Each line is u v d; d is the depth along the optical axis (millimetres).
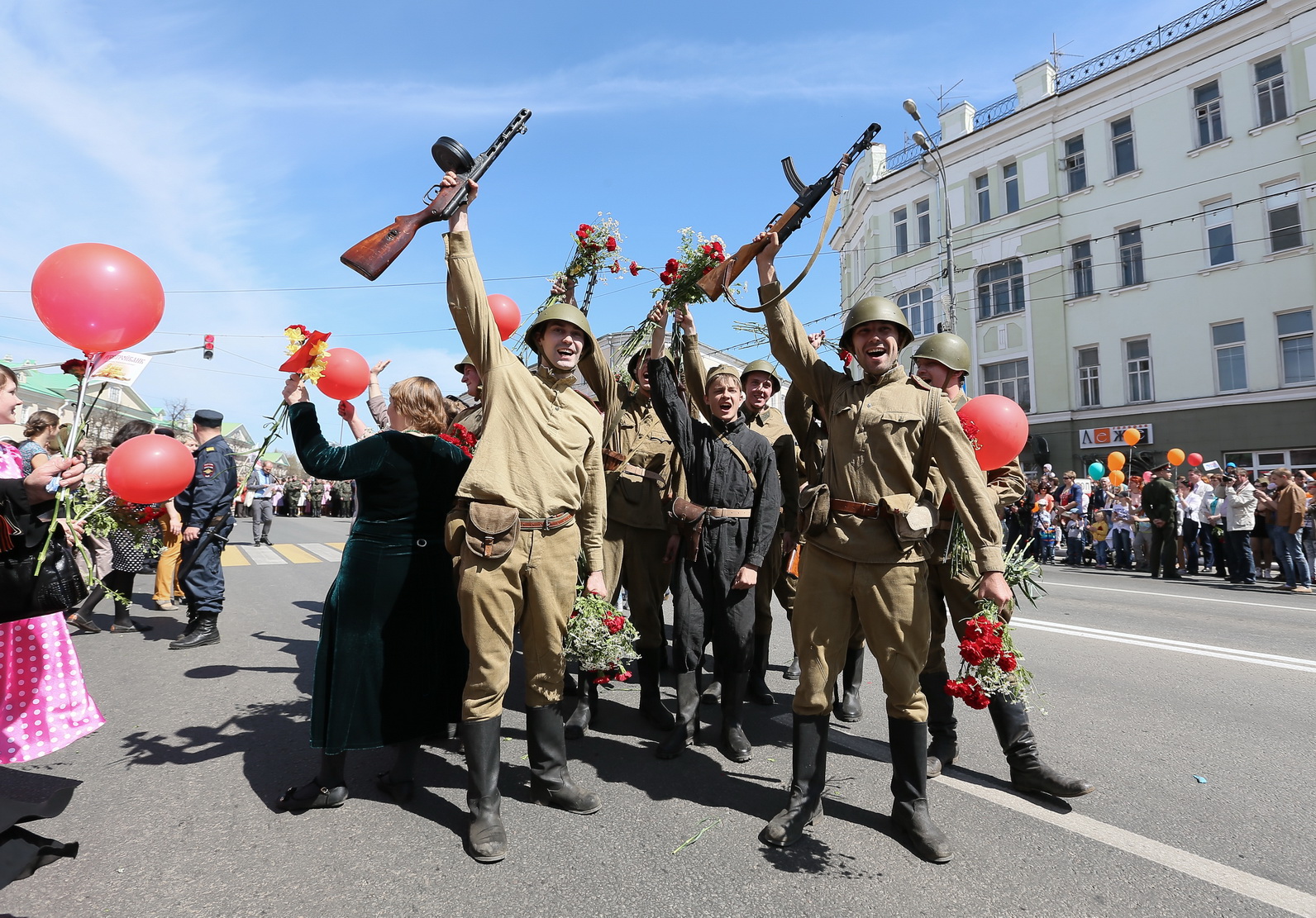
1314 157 15852
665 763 3223
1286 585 9711
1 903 2055
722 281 3170
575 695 4309
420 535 2861
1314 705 4055
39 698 2689
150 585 8961
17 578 2375
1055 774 2812
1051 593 8828
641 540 3877
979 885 2209
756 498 3455
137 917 1995
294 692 4168
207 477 5449
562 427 2654
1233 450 16938
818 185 2924
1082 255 19797
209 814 2635
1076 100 19656
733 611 3330
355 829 2531
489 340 2646
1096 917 2043
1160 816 2695
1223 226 17250
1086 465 19438
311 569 10461
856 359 2729
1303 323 16094
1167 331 18031
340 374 3021
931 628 3090
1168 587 9805
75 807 2678
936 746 3186
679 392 3885
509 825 2578
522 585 2535
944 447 2510
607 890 2154
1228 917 2051
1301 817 2688
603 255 3684
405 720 2762
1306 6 15922
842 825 2617
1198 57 17578
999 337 21375
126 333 2496
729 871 2273
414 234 2598
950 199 22641
